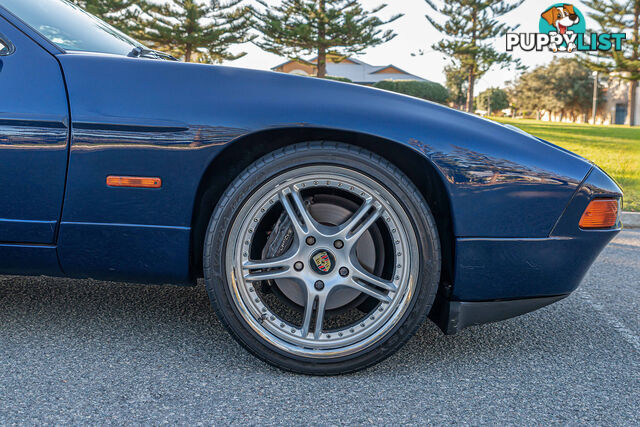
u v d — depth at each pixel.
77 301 2.33
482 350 2.00
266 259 1.71
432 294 1.69
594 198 1.72
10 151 1.62
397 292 1.70
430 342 2.06
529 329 2.26
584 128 27.70
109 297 2.41
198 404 1.51
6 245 1.67
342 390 1.63
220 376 1.69
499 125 1.78
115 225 1.65
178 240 1.65
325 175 1.67
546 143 1.79
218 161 1.69
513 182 1.67
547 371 1.83
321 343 1.70
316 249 1.69
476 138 1.69
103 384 1.60
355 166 1.65
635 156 14.05
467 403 1.58
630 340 2.16
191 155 1.62
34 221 1.65
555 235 1.70
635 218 5.41
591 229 1.72
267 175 1.65
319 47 26.95
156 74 1.68
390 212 1.67
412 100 1.75
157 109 1.63
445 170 1.65
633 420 1.51
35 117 1.62
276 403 1.53
